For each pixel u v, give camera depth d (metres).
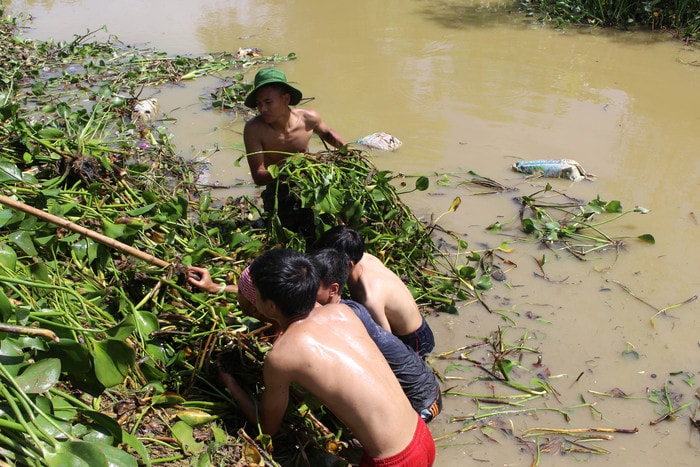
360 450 3.26
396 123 6.83
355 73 8.05
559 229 5.04
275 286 2.87
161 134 6.29
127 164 5.58
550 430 3.43
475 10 10.49
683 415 3.54
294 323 2.94
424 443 2.86
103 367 2.75
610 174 5.89
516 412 3.55
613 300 4.39
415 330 3.68
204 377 3.34
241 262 4.12
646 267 4.71
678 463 3.26
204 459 2.83
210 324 3.50
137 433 2.97
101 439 2.63
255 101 4.62
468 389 3.70
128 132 6.49
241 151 6.25
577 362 3.89
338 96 7.42
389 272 3.71
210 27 9.87
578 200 5.52
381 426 2.76
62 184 4.57
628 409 3.58
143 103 6.94
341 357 2.81
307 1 11.02
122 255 3.85
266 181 4.73
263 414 3.03
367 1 10.96
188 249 4.03
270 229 4.56
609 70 8.18
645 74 8.05
